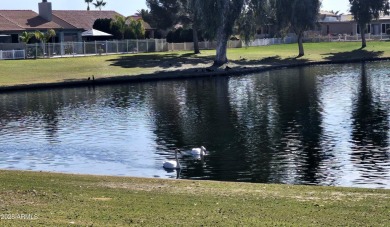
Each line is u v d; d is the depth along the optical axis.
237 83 56.47
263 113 37.59
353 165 24.09
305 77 60.72
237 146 28.03
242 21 73.62
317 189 18.05
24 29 81.56
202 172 23.56
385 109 37.81
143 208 15.59
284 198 16.70
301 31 87.31
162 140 29.80
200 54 84.06
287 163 24.66
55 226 13.86
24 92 52.06
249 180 22.31
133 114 38.38
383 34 120.19
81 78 58.62
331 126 32.47
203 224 14.12
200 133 31.39
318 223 14.22
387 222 14.27
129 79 58.97
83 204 15.98
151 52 86.00
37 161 25.88
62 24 89.94
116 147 28.34
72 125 34.66
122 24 91.50
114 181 19.22
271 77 61.81
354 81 55.44
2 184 18.53
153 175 23.19
